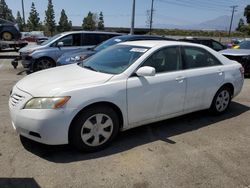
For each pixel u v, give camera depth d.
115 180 3.73
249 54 12.09
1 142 4.64
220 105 6.23
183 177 3.84
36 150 4.41
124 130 4.80
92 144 4.38
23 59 11.66
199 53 5.75
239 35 87.06
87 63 5.40
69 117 4.07
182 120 5.94
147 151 4.52
